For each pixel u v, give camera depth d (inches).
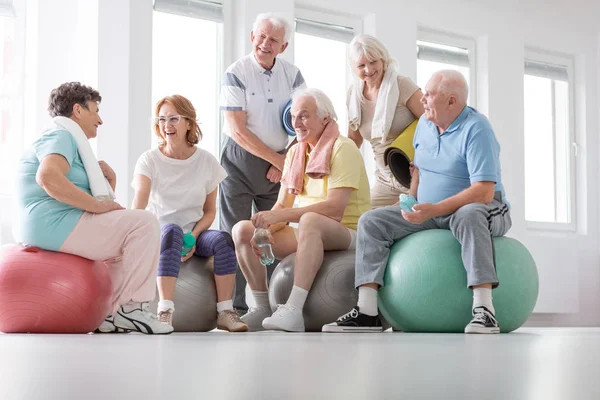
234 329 127.8
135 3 185.0
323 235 127.3
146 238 111.9
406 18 232.4
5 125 185.5
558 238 258.8
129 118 183.8
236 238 137.7
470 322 115.1
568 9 268.8
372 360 42.7
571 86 272.4
